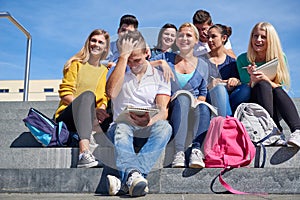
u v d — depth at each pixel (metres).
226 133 2.59
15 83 31.28
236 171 2.50
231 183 2.49
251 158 2.55
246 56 3.29
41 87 31.47
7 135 3.33
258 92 2.88
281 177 2.48
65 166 2.77
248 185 2.49
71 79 3.07
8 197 2.36
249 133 2.69
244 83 3.14
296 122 2.74
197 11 4.05
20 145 3.29
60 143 2.86
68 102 3.02
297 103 3.63
